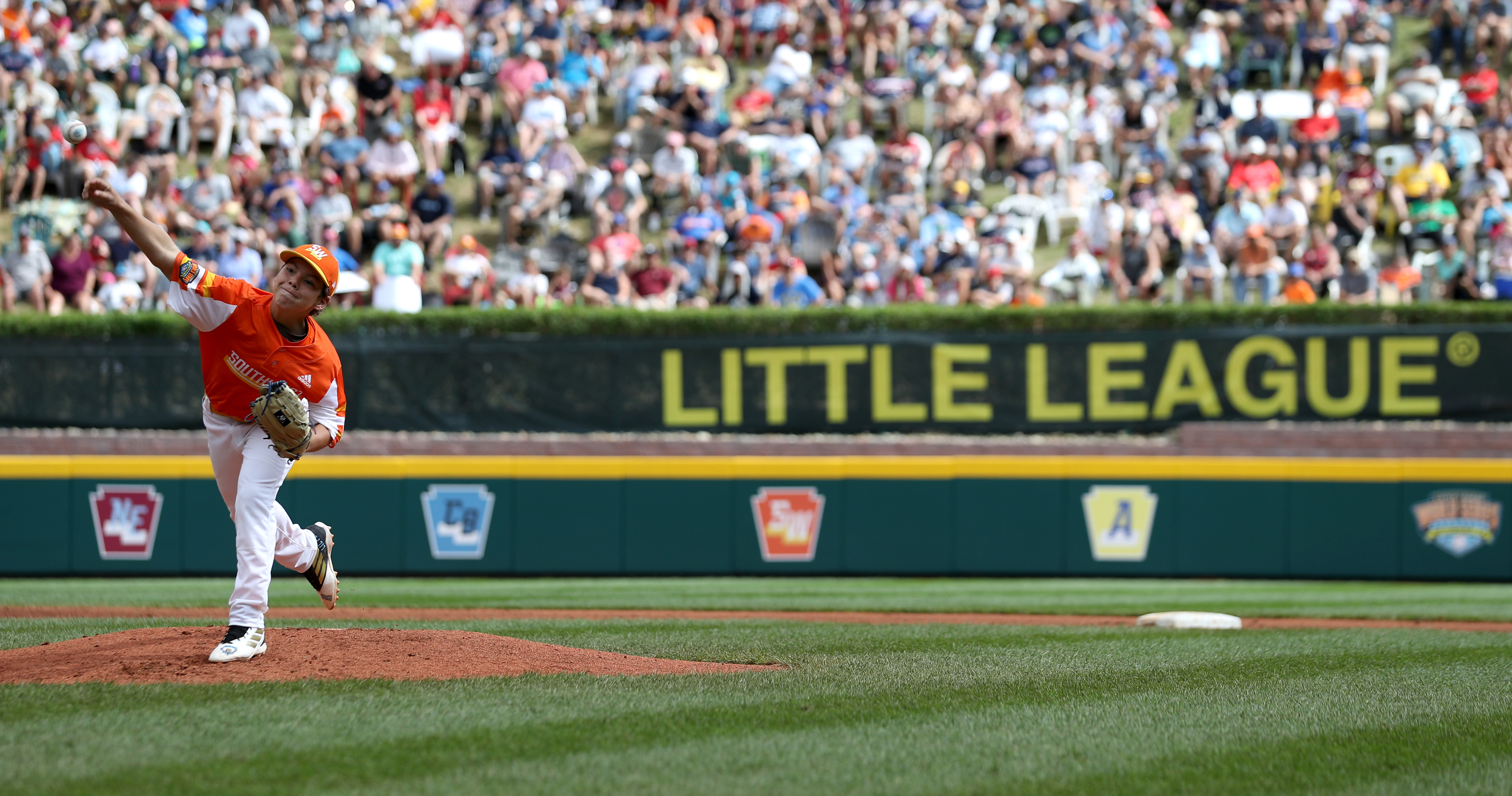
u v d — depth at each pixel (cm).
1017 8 6750
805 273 5219
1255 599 3512
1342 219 5278
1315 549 4188
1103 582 4153
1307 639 2405
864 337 4634
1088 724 1495
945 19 6881
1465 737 1476
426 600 3347
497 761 1252
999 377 4603
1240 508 4219
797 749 1338
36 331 4603
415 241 5462
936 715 1525
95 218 5278
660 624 2645
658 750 1315
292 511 4362
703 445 4591
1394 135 6062
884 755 1323
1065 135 6094
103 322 4603
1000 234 5403
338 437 1659
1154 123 5947
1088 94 6231
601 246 5266
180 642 1742
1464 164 5616
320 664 1641
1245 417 4503
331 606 1778
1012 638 2373
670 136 5856
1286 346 4481
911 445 4528
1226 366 4509
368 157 5775
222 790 1138
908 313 4634
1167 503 4247
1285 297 4934
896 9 6819
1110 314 4566
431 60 6359
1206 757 1353
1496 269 4931
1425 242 5281
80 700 1445
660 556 4359
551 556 4366
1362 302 4484
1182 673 1884
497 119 6494
